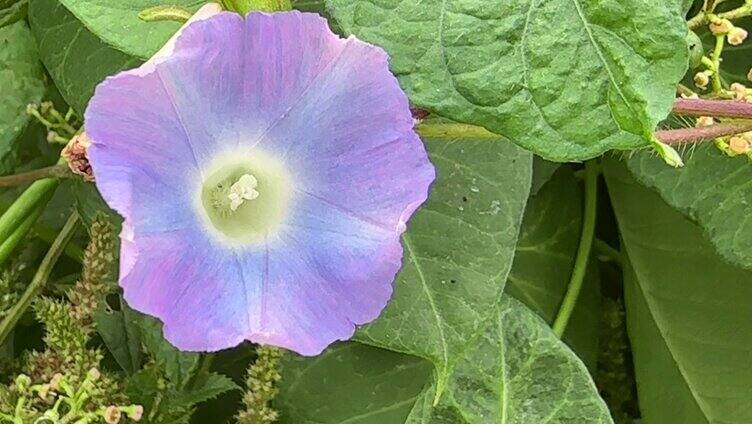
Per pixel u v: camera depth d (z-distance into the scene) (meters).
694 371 0.32
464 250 0.27
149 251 0.21
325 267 0.23
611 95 0.22
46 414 0.26
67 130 0.29
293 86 0.22
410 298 0.27
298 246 0.23
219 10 0.22
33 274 0.32
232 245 0.23
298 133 0.22
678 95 0.28
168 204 0.22
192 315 0.22
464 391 0.28
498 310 0.29
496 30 0.23
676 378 0.32
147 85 0.21
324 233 0.23
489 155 0.28
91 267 0.28
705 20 0.28
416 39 0.23
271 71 0.22
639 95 0.22
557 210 0.33
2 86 0.29
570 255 0.33
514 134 0.23
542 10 0.23
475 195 0.28
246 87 0.22
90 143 0.21
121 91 0.21
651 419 0.32
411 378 0.30
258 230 0.23
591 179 0.33
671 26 0.22
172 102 0.21
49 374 0.27
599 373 0.34
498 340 0.29
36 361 0.27
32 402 0.27
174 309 0.21
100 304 0.28
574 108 0.23
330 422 0.30
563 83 0.23
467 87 0.23
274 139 0.23
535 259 0.33
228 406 0.31
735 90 0.28
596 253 0.34
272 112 0.22
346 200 0.23
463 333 0.27
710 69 0.28
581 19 0.23
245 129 0.22
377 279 0.22
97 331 0.29
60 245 0.30
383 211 0.22
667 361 0.32
